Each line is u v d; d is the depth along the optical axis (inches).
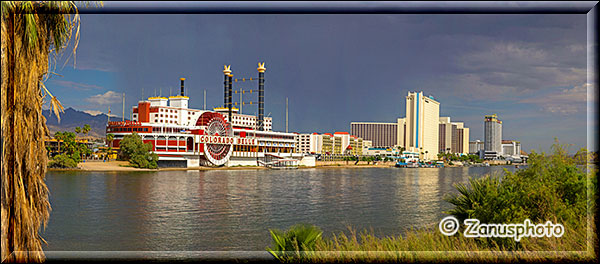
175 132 6968.5
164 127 6796.3
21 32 534.0
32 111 565.9
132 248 1317.7
